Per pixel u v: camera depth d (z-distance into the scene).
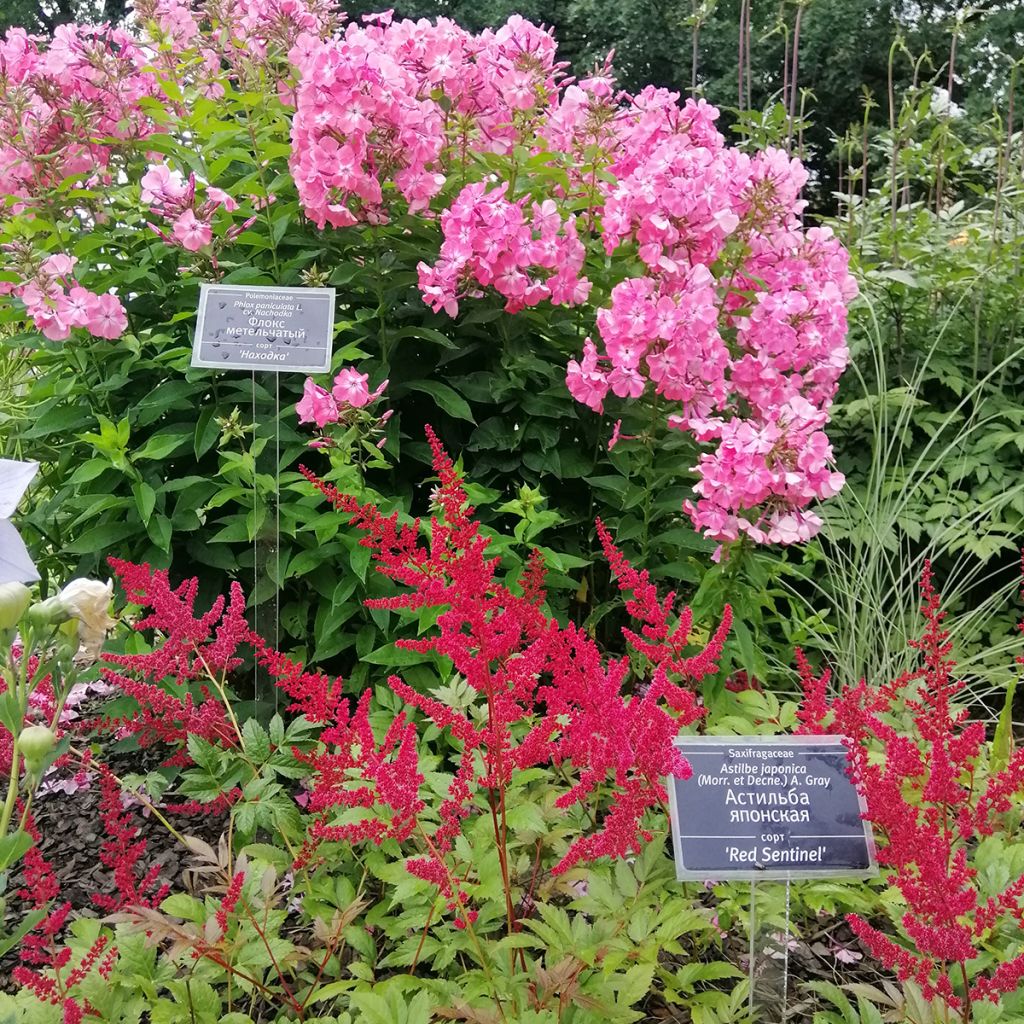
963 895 1.30
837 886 1.77
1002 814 1.98
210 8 3.19
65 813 2.67
